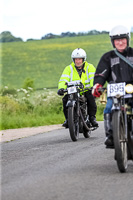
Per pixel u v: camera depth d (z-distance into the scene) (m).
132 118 15.47
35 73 177.38
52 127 35.44
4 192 12.51
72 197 11.70
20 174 15.25
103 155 19.00
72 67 26.36
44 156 19.38
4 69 182.00
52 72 178.25
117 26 15.79
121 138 15.16
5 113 43.72
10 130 33.84
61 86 25.86
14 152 21.31
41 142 25.14
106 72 16.05
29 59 195.38
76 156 18.97
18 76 173.38
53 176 14.52
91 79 26.11
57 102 50.47
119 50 15.84
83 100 25.52
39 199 11.52
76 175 14.62
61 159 18.28
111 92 15.20
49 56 197.88
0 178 14.68
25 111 47.00
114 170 15.55
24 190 12.62
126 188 12.76
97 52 194.62
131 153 15.58
